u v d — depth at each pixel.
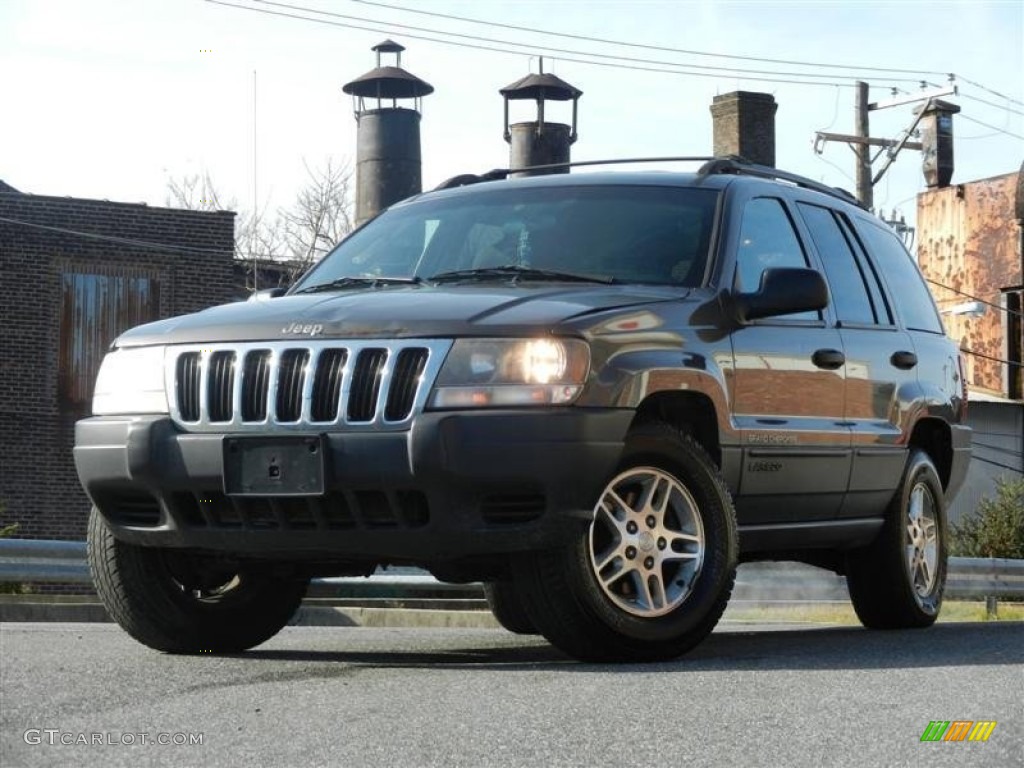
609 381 6.80
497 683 6.08
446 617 13.41
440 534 6.62
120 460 7.08
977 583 15.51
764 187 8.75
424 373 6.64
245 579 7.85
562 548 6.79
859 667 6.76
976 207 45.44
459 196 8.77
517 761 4.59
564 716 5.30
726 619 15.81
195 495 6.97
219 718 5.27
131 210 31.55
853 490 8.90
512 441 6.57
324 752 4.71
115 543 7.47
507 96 45.25
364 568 7.53
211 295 32.03
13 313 30.48
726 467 7.68
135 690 5.89
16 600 14.41
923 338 10.00
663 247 7.99
